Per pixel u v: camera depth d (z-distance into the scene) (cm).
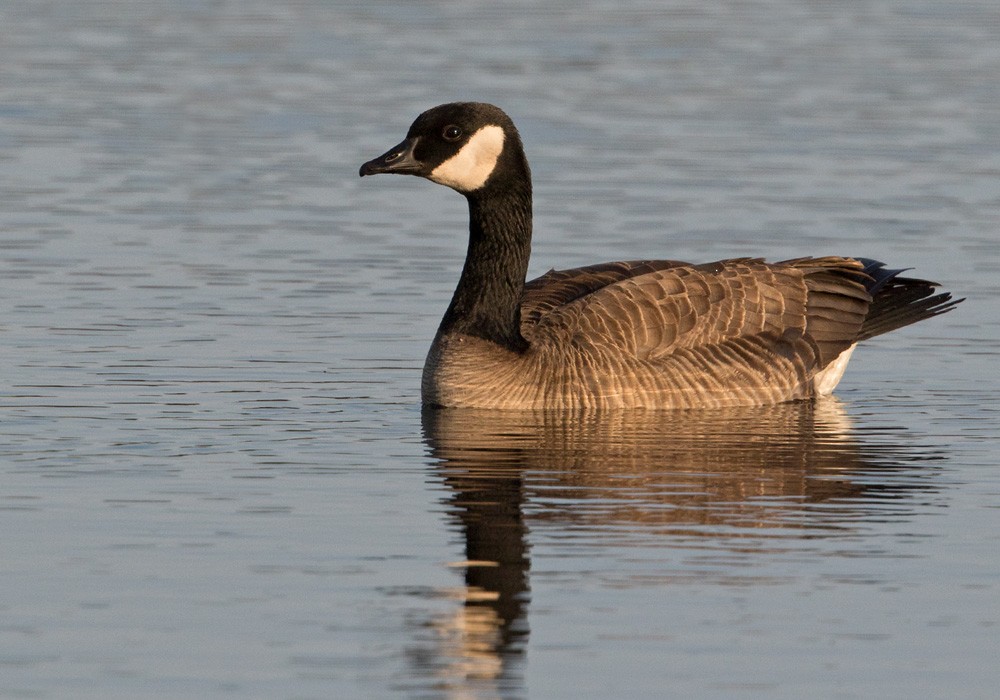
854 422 1688
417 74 3647
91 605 1127
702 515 1336
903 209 2652
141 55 3853
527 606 1127
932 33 4256
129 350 1922
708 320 1778
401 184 2864
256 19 4338
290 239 2477
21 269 2277
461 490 1404
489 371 1727
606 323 1750
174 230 2511
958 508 1362
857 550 1251
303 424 1638
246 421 1644
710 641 1075
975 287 2238
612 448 1555
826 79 3706
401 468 1473
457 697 990
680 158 2994
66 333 1984
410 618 1107
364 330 2050
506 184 1755
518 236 1758
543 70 3725
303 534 1277
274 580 1176
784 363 1786
